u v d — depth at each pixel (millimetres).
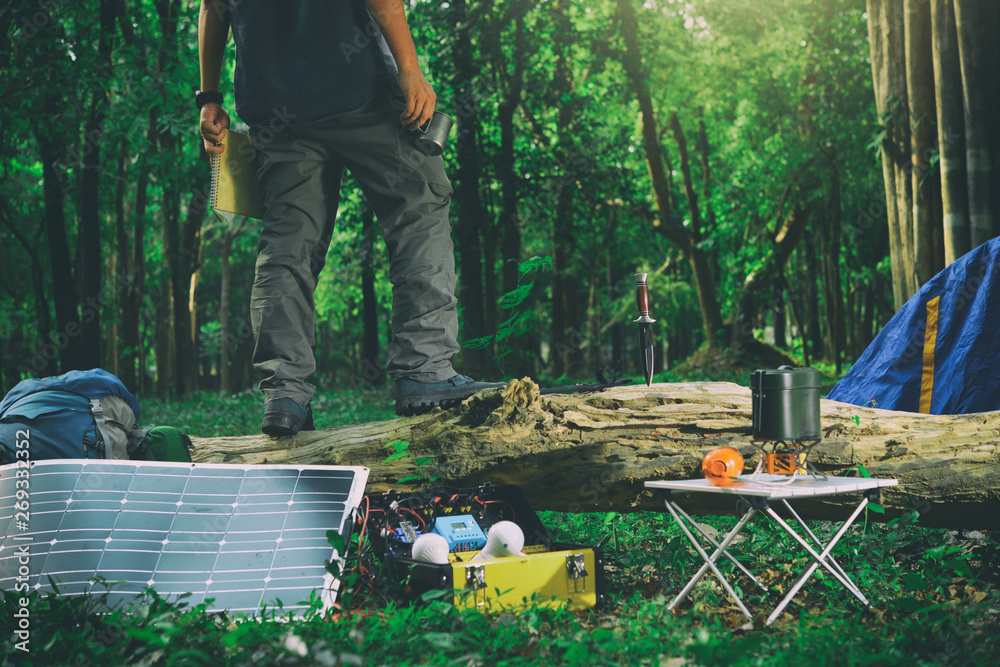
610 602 3605
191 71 14055
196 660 2711
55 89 11125
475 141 17125
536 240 27297
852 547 4133
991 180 8609
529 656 2861
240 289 39781
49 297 20188
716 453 3320
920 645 2930
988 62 8586
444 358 4492
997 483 4000
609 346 40375
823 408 4352
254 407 15562
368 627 3021
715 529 4914
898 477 4102
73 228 19188
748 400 4363
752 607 3523
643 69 20266
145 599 3168
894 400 5508
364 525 3736
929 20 9453
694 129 27016
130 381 21031
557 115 19125
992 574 4027
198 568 3365
